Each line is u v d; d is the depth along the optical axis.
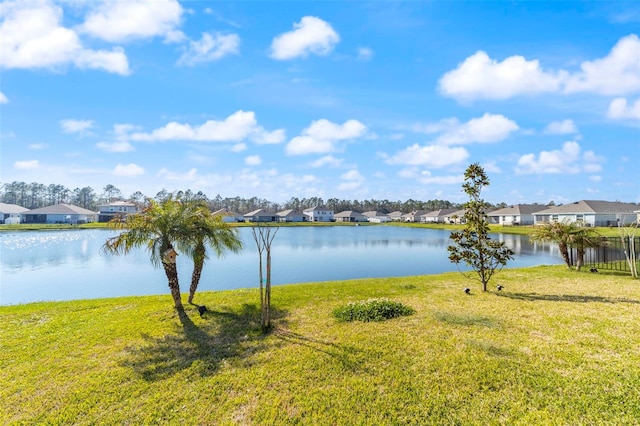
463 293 8.08
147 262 19.47
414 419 3.09
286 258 21.34
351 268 17.48
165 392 3.66
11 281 14.47
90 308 7.35
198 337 5.28
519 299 7.28
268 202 100.38
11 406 3.45
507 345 4.62
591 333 5.02
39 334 5.55
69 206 65.44
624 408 3.13
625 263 12.53
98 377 4.01
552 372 3.83
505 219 58.62
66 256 21.81
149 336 5.38
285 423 3.09
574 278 9.88
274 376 3.93
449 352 4.46
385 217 95.75
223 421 3.14
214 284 13.80
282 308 6.95
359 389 3.61
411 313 6.35
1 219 59.16
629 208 44.16
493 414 3.14
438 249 26.47
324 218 94.31
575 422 2.97
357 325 5.70
